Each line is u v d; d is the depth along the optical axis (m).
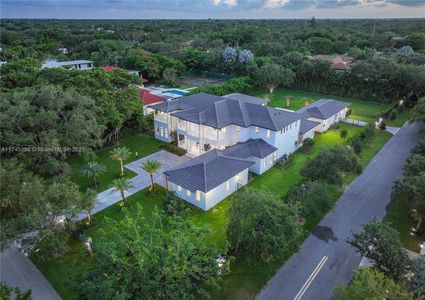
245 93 79.88
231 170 34.84
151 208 32.78
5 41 145.12
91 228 29.33
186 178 33.25
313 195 28.69
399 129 55.88
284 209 22.97
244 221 22.31
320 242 27.67
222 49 117.38
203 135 43.59
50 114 33.94
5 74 55.12
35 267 24.95
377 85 72.06
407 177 28.77
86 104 38.31
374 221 23.42
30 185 25.41
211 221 30.77
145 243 18.55
